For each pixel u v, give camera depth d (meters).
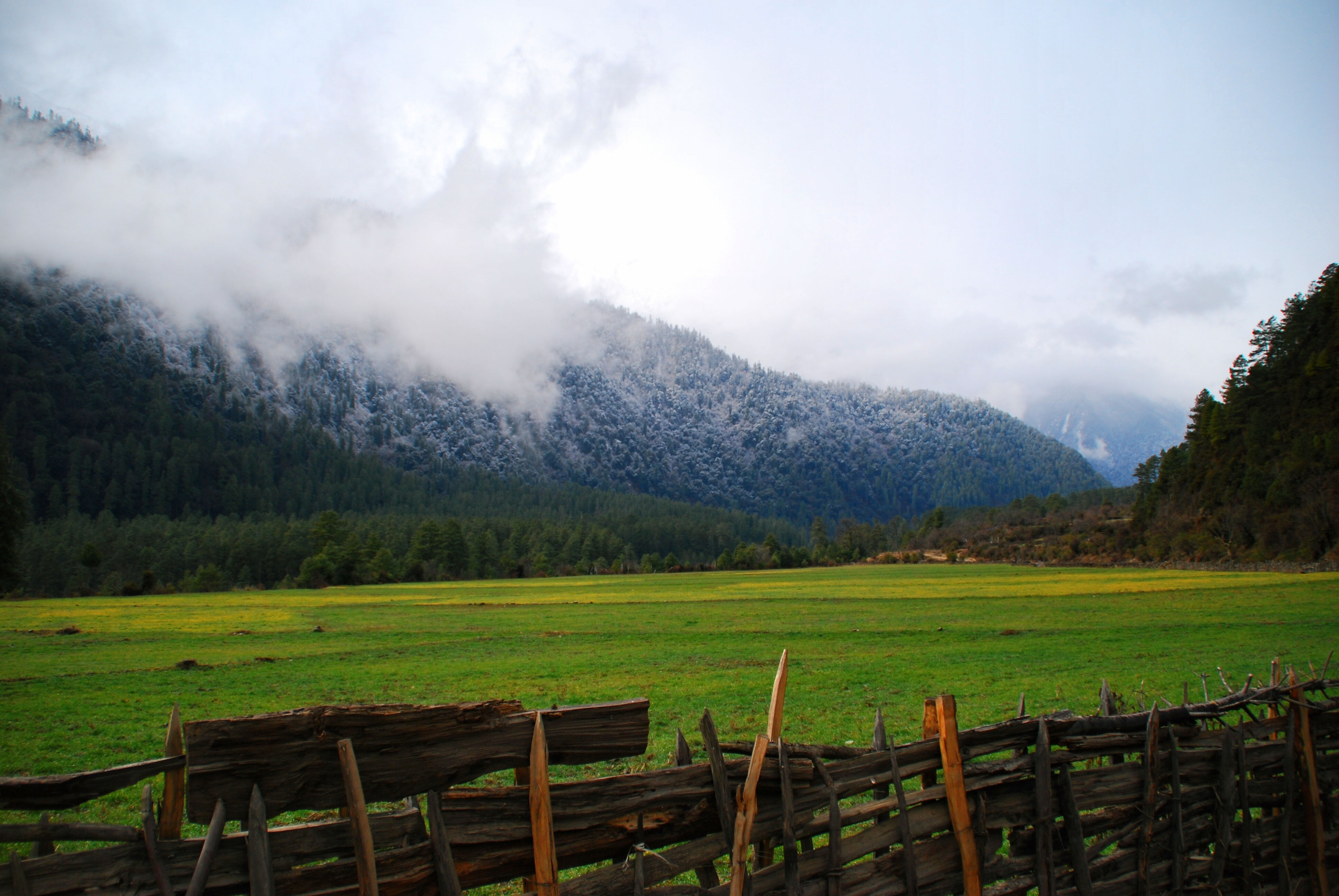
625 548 180.12
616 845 4.28
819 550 192.38
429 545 134.38
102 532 148.50
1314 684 7.13
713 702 19.38
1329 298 111.00
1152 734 6.14
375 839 3.75
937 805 5.35
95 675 26.27
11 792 3.05
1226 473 104.56
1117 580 72.81
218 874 3.35
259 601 73.50
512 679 24.80
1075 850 5.61
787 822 4.58
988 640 32.00
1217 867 6.38
